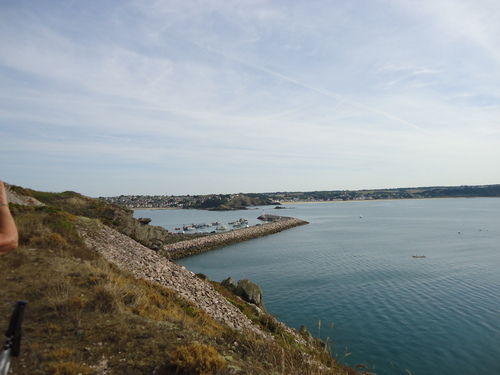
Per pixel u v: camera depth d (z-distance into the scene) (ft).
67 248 48.98
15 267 33.94
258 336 28.71
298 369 21.50
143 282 47.29
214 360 18.11
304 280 134.00
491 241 228.63
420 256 177.06
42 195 148.56
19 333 8.11
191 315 39.52
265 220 524.93
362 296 108.88
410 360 67.31
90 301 26.21
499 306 95.30
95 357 17.87
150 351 19.26
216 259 198.29
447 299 102.89
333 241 254.68
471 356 68.13
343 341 76.23
